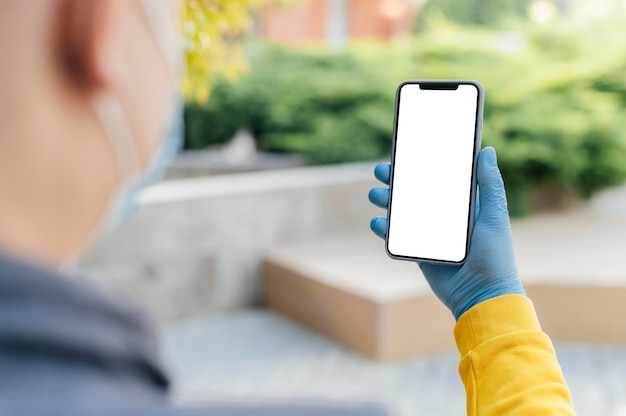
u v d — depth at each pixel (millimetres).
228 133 8227
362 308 5023
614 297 5188
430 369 4875
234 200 5832
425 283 5164
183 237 5625
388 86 7695
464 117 1180
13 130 349
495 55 7711
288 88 8008
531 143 7152
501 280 1075
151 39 400
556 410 881
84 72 360
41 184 362
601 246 6113
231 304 5875
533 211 7473
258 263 5965
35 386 320
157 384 373
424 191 1163
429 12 12570
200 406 350
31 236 361
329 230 6359
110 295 354
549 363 937
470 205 1119
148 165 428
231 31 3123
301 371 4863
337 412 355
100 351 340
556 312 5242
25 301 325
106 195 398
